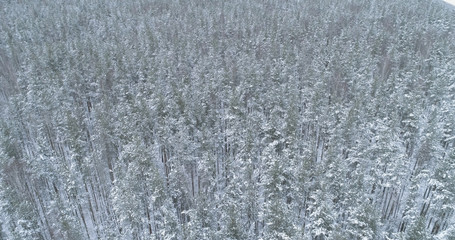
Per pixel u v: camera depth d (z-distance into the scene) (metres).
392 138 48.12
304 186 41.28
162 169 58.88
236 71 75.62
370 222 35.62
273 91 62.22
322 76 69.94
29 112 63.56
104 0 145.12
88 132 66.81
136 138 47.47
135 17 125.81
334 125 55.97
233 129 53.94
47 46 84.56
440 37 105.88
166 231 38.50
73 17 122.19
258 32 108.56
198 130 58.00
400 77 78.19
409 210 39.78
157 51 90.31
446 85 66.00
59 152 63.19
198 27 109.94
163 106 59.03
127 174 43.50
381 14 124.31
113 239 42.94
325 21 112.75
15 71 87.12
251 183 42.59
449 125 54.44
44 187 53.19
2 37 106.88
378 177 44.22
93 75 75.25
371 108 57.88
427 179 45.66
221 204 42.06
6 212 44.97
